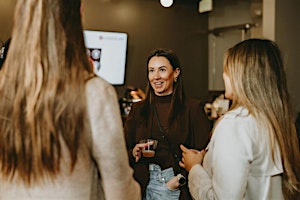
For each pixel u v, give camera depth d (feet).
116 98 4.02
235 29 20.62
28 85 3.71
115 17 18.99
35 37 3.74
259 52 5.40
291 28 15.74
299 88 15.71
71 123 3.69
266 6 15.58
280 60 5.52
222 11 21.50
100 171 3.93
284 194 5.49
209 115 18.65
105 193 3.98
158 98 8.16
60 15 3.80
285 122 5.40
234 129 5.15
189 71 21.13
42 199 3.81
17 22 3.84
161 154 7.82
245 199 5.25
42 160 3.71
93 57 17.43
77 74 3.78
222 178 5.05
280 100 5.39
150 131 8.05
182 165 6.25
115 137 3.86
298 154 5.55
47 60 3.72
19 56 3.78
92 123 3.78
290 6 15.71
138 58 19.65
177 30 20.65
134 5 19.44
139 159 7.80
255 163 5.21
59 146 3.71
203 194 5.41
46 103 3.66
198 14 21.17
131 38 19.43
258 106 5.29
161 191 7.61
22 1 3.84
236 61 5.45
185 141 7.91
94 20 18.48
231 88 5.54
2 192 3.97
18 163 3.79
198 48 21.33
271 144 5.24
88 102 3.78
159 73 8.04
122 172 3.93
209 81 21.74
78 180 3.82
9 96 3.80
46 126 3.66
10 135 3.79
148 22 19.83
